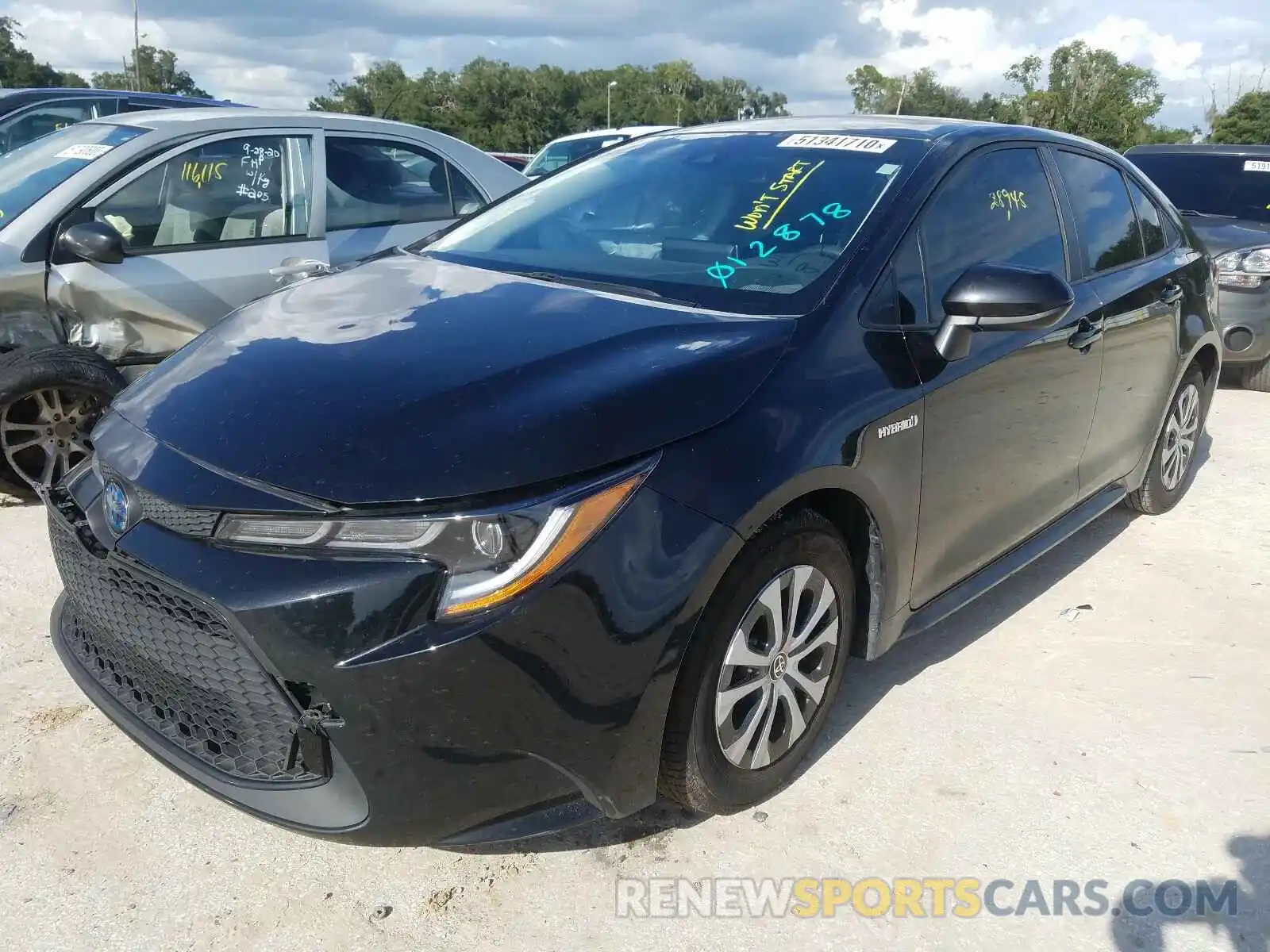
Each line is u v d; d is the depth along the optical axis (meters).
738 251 2.83
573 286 2.78
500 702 1.91
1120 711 3.04
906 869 2.37
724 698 2.30
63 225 4.25
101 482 2.28
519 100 103.75
